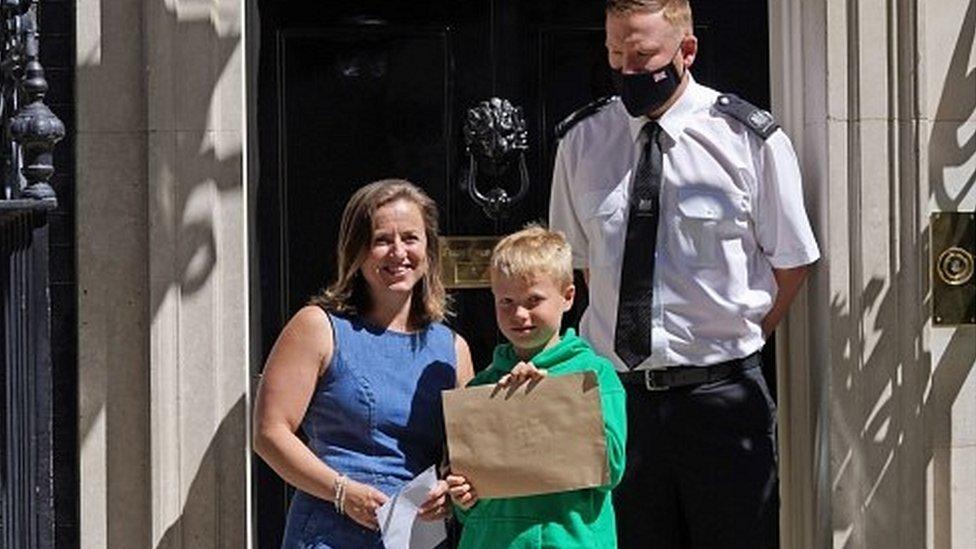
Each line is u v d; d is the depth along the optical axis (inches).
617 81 200.4
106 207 209.5
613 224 203.5
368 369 178.7
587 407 172.6
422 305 183.3
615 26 199.0
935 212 218.2
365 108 228.4
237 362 212.7
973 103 218.2
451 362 182.5
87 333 209.3
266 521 224.1
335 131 227.9
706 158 203.0
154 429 208.8
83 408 209.3
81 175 209.0
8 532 187.5
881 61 216.4
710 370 201.0
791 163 204.4
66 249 211.0
